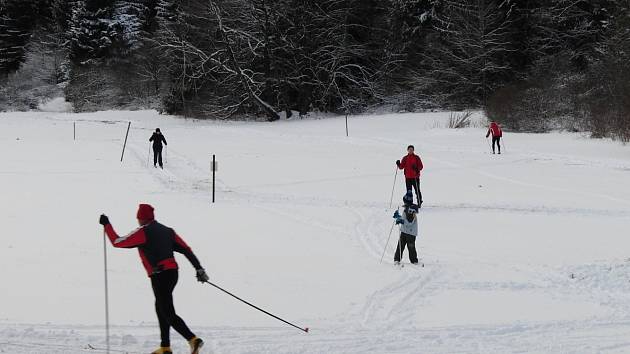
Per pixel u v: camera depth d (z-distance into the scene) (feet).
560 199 68.90
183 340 26.32
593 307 32.99
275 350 25.43
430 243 48.91
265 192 73.77
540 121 140.56
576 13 174.60
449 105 189.57
